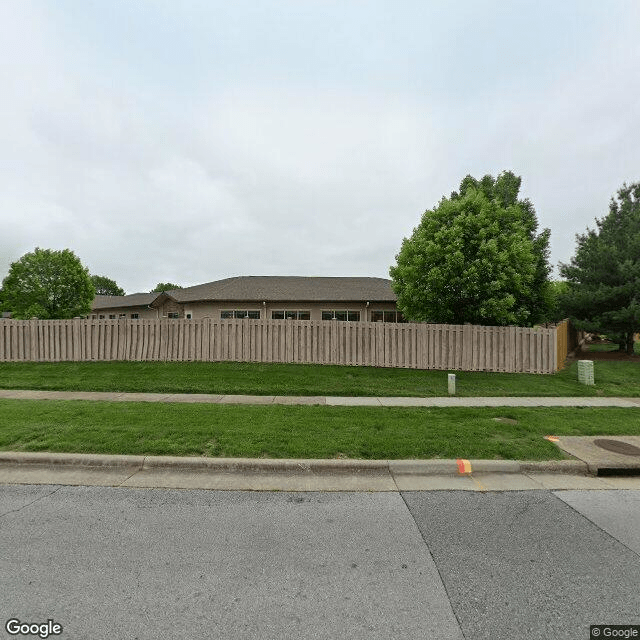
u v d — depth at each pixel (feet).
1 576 9.24
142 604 8.34
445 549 10.61
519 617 8.06
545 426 21.72
